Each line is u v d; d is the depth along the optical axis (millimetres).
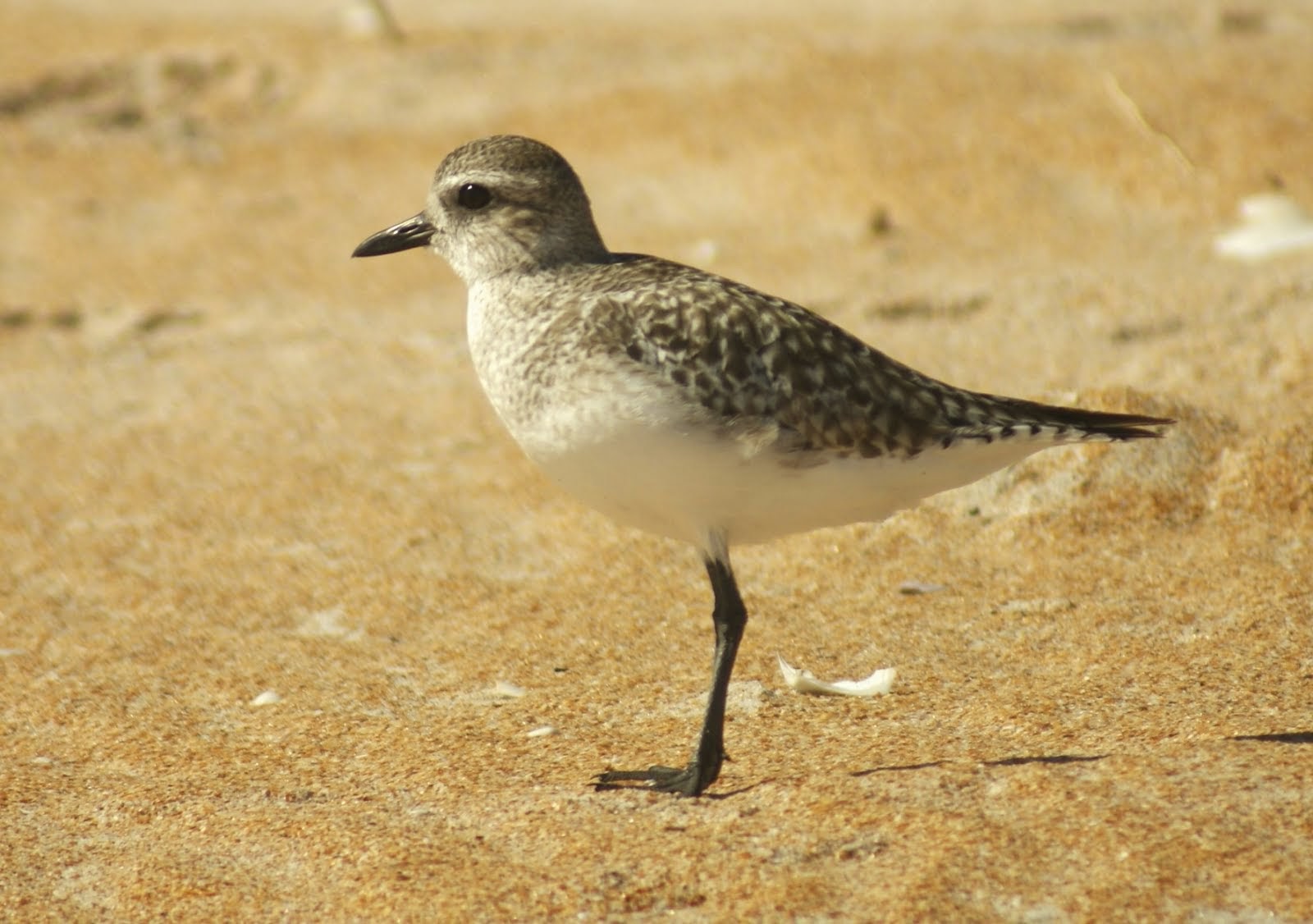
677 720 9609
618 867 7574
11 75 25453
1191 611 10508
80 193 22312
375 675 10594
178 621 11570
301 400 15922
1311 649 9781
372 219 21156
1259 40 23547
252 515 13383
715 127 22047
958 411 8664
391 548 12633
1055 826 7492
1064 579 11172
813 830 7734
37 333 18281
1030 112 21125
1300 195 18422
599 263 9430
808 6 29391
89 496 13906
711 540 8789
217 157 23469
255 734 9758
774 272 17969
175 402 16094
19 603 11930
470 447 14586
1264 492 11781
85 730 9938
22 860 8211
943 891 7039
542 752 9227
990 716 9219
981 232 18703
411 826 8219
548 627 11164
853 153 20594
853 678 10070
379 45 26547
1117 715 9055
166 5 30734
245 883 7789
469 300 9594
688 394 8344
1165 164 19469
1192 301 15812
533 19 29172
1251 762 8055
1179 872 7039
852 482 8586
